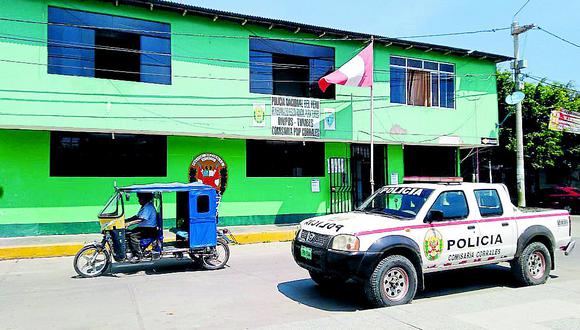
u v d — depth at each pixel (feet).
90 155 42.37
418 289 21.42
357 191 54.80
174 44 44.21
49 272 29.25
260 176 49.42
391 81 55.36
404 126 55.47
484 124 60.95
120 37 42.75
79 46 41.11
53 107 39.47
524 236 24.38
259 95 47.73
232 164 47.85
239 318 18.93
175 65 44.16
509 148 71.67
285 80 50.14
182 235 30.07
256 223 48.73
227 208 47.47
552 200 76.18
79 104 40.40
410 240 20.84
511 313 18.21
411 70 56.80
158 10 43.55
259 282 25.81
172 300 21.84
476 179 64.34
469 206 23.16
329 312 19.90
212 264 30.42
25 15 38.91
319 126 50.52
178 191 29.76
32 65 38.91
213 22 46.01
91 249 28.09
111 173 43.04
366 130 53.01
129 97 42.19
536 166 74.28
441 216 21.61
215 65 45.85
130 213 43.24
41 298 22.31
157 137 44.98
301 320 18.67
